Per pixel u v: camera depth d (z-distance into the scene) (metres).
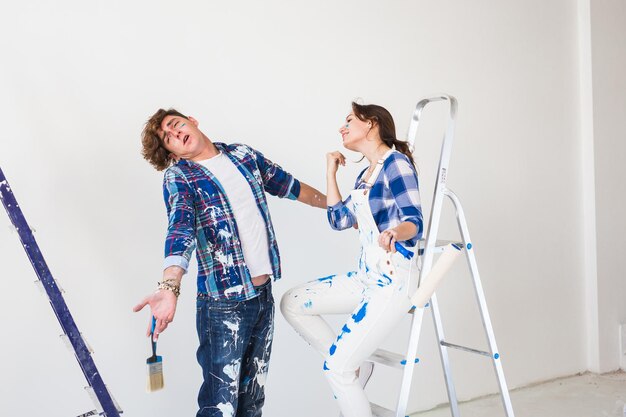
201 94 3.00
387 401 3.54
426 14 3.65
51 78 2.71
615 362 4.32
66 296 2.74
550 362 4.16
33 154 2.68
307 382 3.27
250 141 3.12
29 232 2.03
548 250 4.14
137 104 2.87
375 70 3.48
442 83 3.71
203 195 2.31
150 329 2.03
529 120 4.05
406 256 2.28
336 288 2.47
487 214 3.88
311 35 3.29
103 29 2.80
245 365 2.49
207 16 3.02
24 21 2.65
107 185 2.82
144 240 2.90
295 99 3.25
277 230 3.21
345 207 2.55
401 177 2.23
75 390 2.75
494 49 3.91
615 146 4.33
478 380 3.86
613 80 4.31
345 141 2.47
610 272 4.32
